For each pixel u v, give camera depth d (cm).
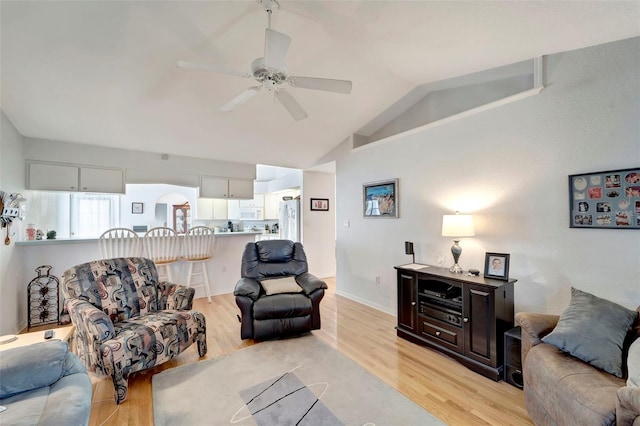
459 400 199
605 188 205
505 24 175
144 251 371
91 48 227
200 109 329
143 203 678
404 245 357
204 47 236
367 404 194
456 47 217
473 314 238
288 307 287
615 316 164
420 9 173
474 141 285
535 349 177
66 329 206
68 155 377
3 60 230
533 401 171
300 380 221
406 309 296
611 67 203
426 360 253
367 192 409
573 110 220
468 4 158
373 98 337
